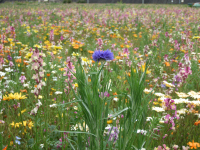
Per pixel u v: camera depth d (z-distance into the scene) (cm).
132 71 175
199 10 1948
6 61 498
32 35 902
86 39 917
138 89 169
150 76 493
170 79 479
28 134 248
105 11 1933
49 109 305
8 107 291
